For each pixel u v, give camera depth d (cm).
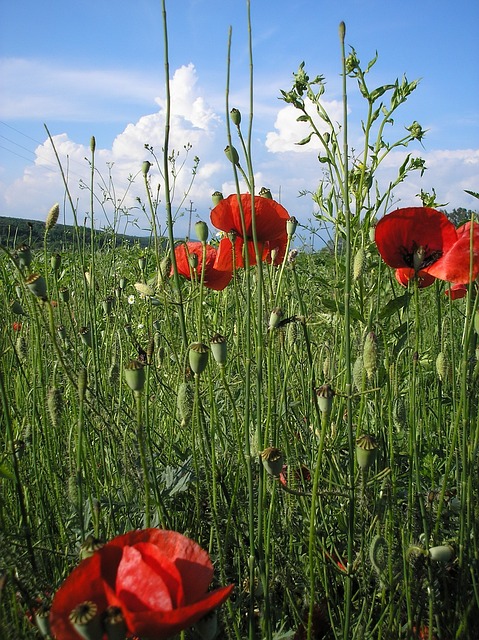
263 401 51
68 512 47
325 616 41
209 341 39
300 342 55
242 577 44
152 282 56
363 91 64
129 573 23
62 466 49
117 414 50
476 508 40
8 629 29
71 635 22
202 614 23
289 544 44
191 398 39
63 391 57
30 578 34
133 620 21
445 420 54
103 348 65
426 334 72
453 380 44
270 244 52
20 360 51
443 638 39
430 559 35
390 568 37
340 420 51
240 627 40
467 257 39
